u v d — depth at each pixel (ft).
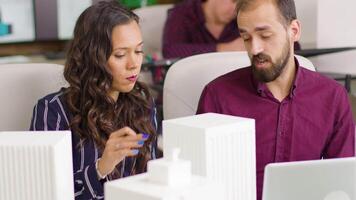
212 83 4.37
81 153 3.95
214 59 4.83
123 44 3.75
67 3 11.40
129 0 11.30
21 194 1.80
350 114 4.34
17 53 11.27
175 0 11.69
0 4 10.95
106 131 3.97
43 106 4.10
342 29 5.99
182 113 4.74
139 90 4.29
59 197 1.80
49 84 4.59
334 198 2.18
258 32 3.56
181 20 8.63
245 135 2.00
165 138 2.00
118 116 4.09
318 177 2.15
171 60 6.93
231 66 4.83
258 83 4.14
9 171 1.79
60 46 11.57
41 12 11.28
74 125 3.96
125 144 2.64
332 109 4.26
